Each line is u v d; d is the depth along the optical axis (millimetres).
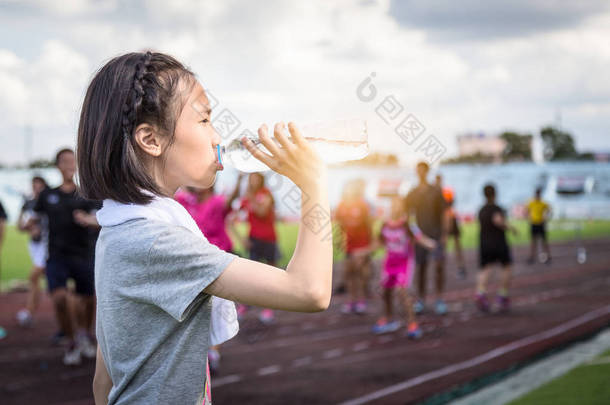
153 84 1095
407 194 8984
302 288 1005
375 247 7660
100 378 1220
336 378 5449
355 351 6598
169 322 1045
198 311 1061
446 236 8977
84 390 5113
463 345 6809
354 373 5625
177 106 1104
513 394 4785
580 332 7359
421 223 8906
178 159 1115
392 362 6062
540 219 16969
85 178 1119
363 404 4660
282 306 1017
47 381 5379
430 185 8953
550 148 78062
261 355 6414
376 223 29172
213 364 5730
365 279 9461
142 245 1032
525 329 7703
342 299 10664
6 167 36250
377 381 5336
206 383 1129
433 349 6645
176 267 1026
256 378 5473
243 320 8383
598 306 9531
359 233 9242
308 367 5891
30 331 7637
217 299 1186
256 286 1018
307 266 1018
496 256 9273
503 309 9289
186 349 1052
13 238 23281
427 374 5555
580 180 48125
